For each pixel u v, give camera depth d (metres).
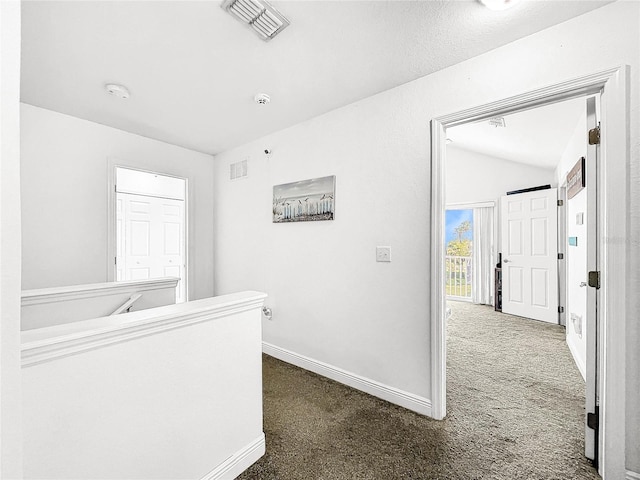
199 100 2.28
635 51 1.28
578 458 1.52
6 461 0.49
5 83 0.48
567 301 3.24
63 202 2.53
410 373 1.98
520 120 2.84
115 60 1.77
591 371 1.49
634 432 1.30
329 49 1.66
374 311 2.16
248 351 1.49
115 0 1.31
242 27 1.50
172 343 1.18
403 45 1.62
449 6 1.34
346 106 2.35
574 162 2.95
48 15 1.39
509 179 5.00
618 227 1.32
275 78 1.97
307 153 2.63
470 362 2.75
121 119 2.63
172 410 1.18
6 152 0.48
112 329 1.00
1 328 0.48
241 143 3.25
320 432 1.73
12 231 0.49
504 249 4.61
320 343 2.52
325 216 2.46
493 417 1.88
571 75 1.42
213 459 1.33
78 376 0.94
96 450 0.98
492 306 5.15
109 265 2.78
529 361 2.78
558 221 4.03
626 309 1.31
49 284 2.46
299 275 2.69
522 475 1.41
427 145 1.90
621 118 1.30
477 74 1.70
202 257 3.57
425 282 1.91
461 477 1.40
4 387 0.49
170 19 1.44
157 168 3.16
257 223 3.11
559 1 1.31
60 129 2.51
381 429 1.76
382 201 2.12
